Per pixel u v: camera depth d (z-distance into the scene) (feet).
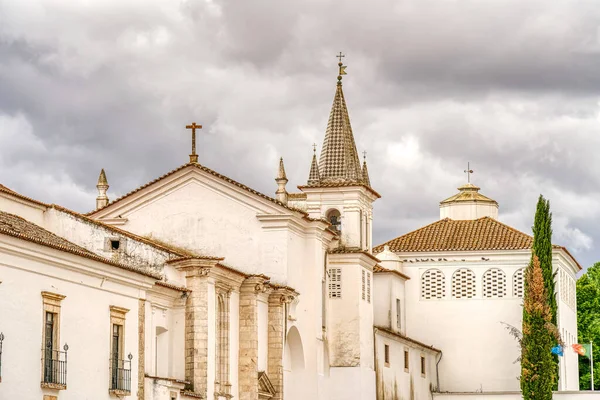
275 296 234.38
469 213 372.58
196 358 205.77
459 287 346.33
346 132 285.43
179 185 245.65
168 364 205.87
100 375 177.99
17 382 159.33
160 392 193.57
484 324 343.67
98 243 209.87
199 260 207.00
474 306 344.69
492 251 344.49
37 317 164.04
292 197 291.99
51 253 166.30
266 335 233.35
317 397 249.75
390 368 301.02
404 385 312.71
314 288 252.21
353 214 278.87
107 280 180.45
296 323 246.88
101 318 178.81
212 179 243.81
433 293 347.15
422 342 346.13
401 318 334.65
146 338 196.44
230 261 241.55
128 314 186.70
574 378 371.56
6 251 157.99
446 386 343.87
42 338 165.07
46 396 164.96
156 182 246.06
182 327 206.90
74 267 171.83
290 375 249.55
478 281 345.31
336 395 272.51
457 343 344.49
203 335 206.59
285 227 240.53
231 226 242.58
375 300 322.75
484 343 342.85
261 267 240.12
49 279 166.81
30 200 201.05
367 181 289.94
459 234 353.92
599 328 408.46
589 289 415.64
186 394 201.16
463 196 375.66
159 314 202.39
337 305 275.59
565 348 350.02
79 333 173.27
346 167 281.54
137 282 188.75
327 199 280.51
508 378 340.80
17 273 160.25
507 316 342.85
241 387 221.05
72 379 171.01
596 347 408.46
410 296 347.56
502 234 350.84
